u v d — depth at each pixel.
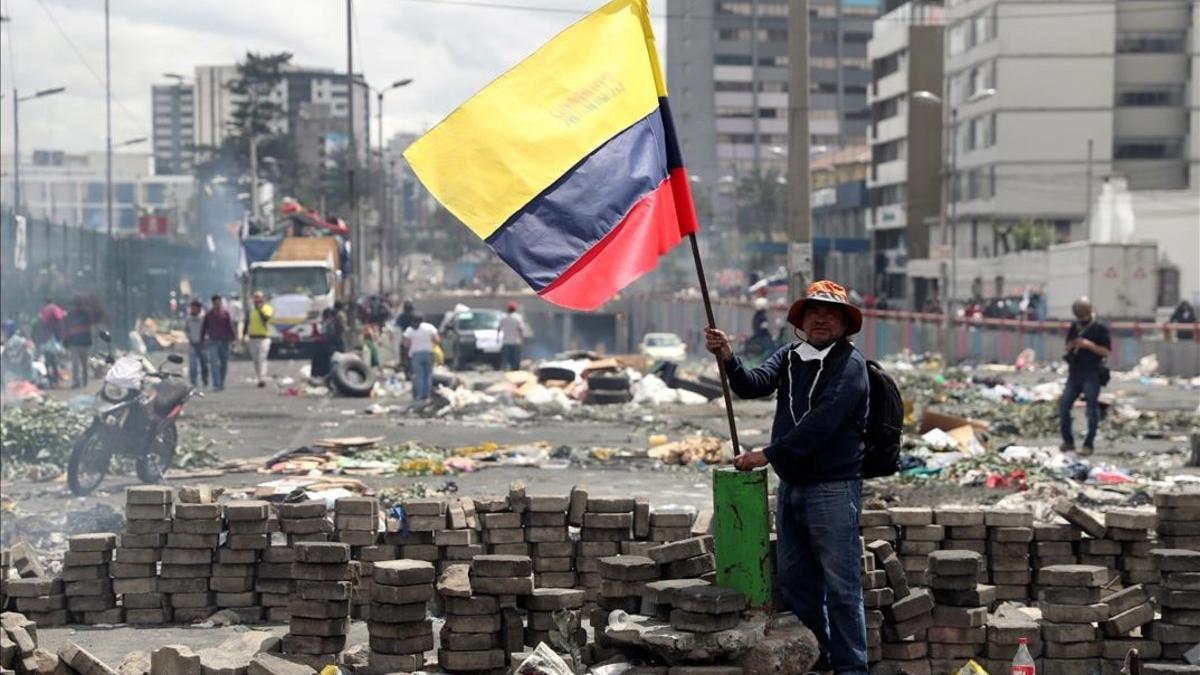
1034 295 58.47
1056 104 85.56
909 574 9.15
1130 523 9.22
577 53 7.59
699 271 7.69
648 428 24.64
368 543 9.62
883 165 103.50
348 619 8.19
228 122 137.88
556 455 19.41
